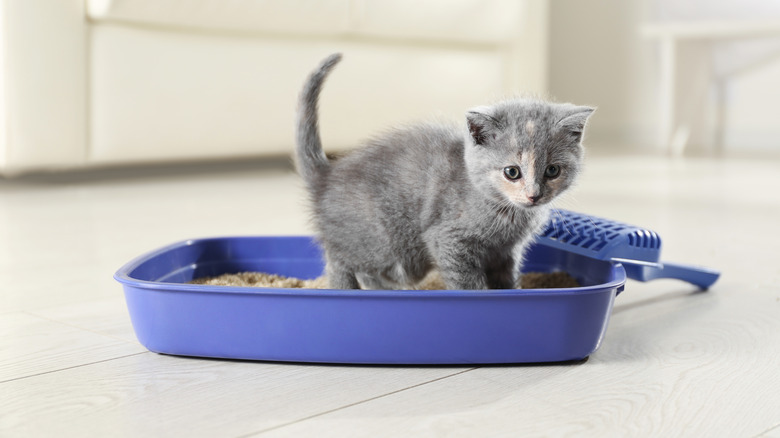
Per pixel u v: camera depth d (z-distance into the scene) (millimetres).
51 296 1152
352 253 1087
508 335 978
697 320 1092
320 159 1116
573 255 1171
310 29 1977
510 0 2301
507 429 897
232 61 1910
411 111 2191
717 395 941
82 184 1948
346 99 2076
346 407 924
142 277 1075
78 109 1734
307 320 978
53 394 942
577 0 3258
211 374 971
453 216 1046
